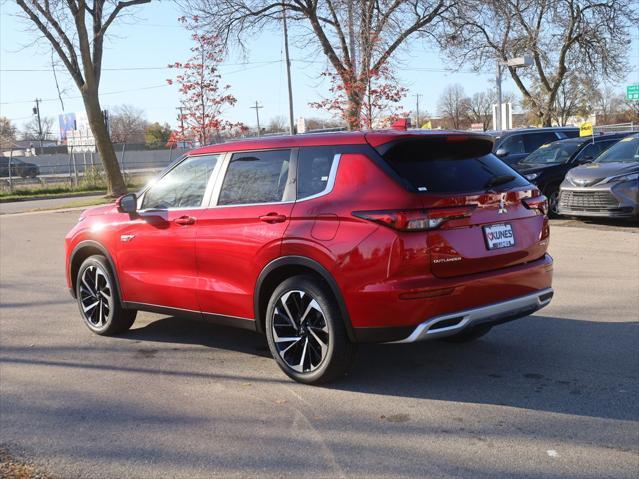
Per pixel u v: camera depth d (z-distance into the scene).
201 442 4.07
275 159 5.18
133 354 6.00
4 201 30.72
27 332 6.89
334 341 4.70
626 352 5.46
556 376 4.98
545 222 5.20
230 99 22.27
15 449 4.07
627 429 4.01
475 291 4.58
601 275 8.40
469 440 3.94
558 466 3.57
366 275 4.47
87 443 4.12
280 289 4.95
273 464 3.73
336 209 4.64
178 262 5.70
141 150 68.88
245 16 20.78
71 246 6.76
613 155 13.33
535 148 17.83
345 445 3.94
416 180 4.55
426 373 5.18
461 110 71.06
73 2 22.94
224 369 5.48
